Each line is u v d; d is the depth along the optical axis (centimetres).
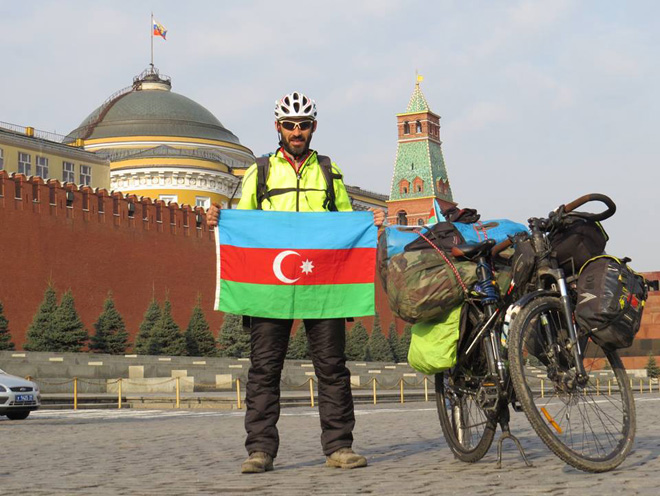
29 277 4909
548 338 521
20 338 4825
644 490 443
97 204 5347
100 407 2605
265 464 591
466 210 610
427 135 10588
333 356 611
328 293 613
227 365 4656
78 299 5162
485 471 548
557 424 509
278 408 608
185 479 561
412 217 10506
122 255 5456
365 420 1412
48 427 1445
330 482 518
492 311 561
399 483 503
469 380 596
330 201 638
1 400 1839
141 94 8712
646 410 1498
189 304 5872
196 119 8656
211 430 1205
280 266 612
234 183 7669
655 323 8781
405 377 4462
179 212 5881
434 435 938
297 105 629
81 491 506
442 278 569
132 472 619
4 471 650
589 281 514
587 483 474
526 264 537
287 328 615
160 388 3422
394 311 595
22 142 6203
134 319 5484
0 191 4806
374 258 618
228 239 618
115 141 8188
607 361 537
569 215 532
